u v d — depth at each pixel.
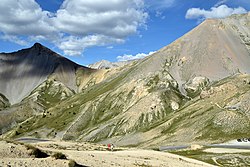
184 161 63.69
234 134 191.75
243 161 108.81
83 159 38.94
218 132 199.12
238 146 161.50
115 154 56.78
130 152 66.94
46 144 67.50
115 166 38.38
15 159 29.11
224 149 147.00
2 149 31.77
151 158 58.22
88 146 80.81
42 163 29.17
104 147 85.19
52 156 32.69
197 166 58.03
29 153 33.06
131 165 42.50
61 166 29.62
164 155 68.12
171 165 52.19
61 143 80.94
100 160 41.19
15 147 33.22
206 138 197.25
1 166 25.58
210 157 117.44
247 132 191.75
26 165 27.58
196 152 141.12
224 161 109.50
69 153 44.38
